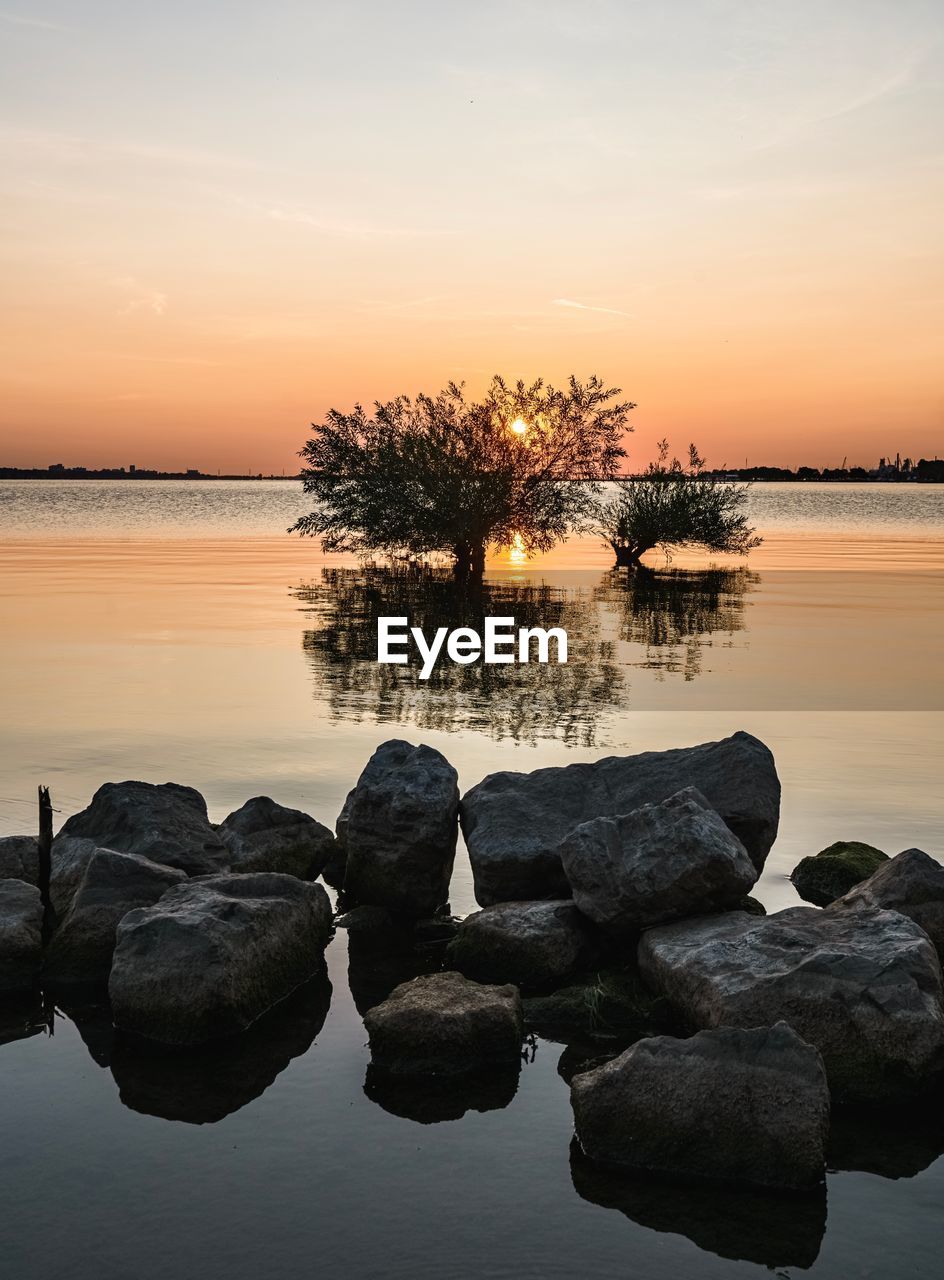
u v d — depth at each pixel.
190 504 135.00
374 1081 6.04
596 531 42.72
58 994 7.21
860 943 6.43
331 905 8.45
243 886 7.59
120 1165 5.21
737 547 45.00
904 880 7.38
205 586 33.56
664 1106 5.29
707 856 7.33
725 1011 6.14
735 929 6.99
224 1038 6.55
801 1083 5.24
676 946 7.00
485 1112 5.72
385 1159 5.28
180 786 9.23
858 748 12.85
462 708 15.25
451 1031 6.17
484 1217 4.84
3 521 81.81
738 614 27.14
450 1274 4.46
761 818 8.52
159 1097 5.86
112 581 34.91
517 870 8.23
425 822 8.50
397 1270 4.48
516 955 7.32
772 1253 4.62
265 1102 5.81
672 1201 4.98
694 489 43.50
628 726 14.01
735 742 8.96
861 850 8.82
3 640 21.73
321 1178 5.11
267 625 24.31
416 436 35.75
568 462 36.38
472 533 36.25
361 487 36.44
